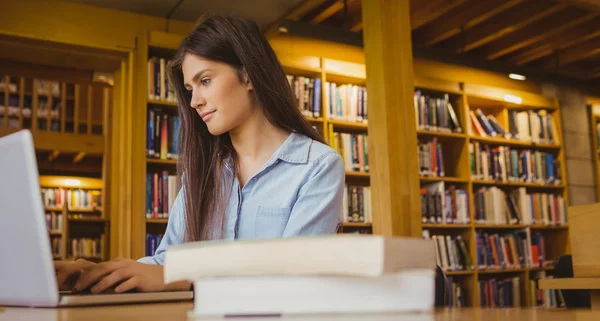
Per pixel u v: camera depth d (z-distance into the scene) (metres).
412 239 0.54
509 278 5.77
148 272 1.05
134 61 4.41
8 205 0.82
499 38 6.00
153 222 4.38
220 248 0.54
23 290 0.84
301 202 1.34
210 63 1.38
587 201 6.32
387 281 0.52
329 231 1.34
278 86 1.43
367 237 0.49
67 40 4.26
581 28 5.73
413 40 5.77
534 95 6.13
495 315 0.56
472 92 5.67
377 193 3.91
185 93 1.48
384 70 3.96
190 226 1.41
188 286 1.09
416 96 5.29
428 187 5.36
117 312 0.71
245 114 1.41
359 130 5.12
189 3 4.57
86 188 9.30
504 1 4.97
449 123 5.48
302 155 1.39
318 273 0.50
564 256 3.12
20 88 8.70
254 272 0.53
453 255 5.26
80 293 1.04
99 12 4.39
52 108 8.93
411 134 3.98
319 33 4.73
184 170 1.46
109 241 5.04
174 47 4.52
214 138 1.47
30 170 0.78
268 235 1.37
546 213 5.98
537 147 6.18
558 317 0.54
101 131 9.23
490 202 5.61
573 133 6.38
